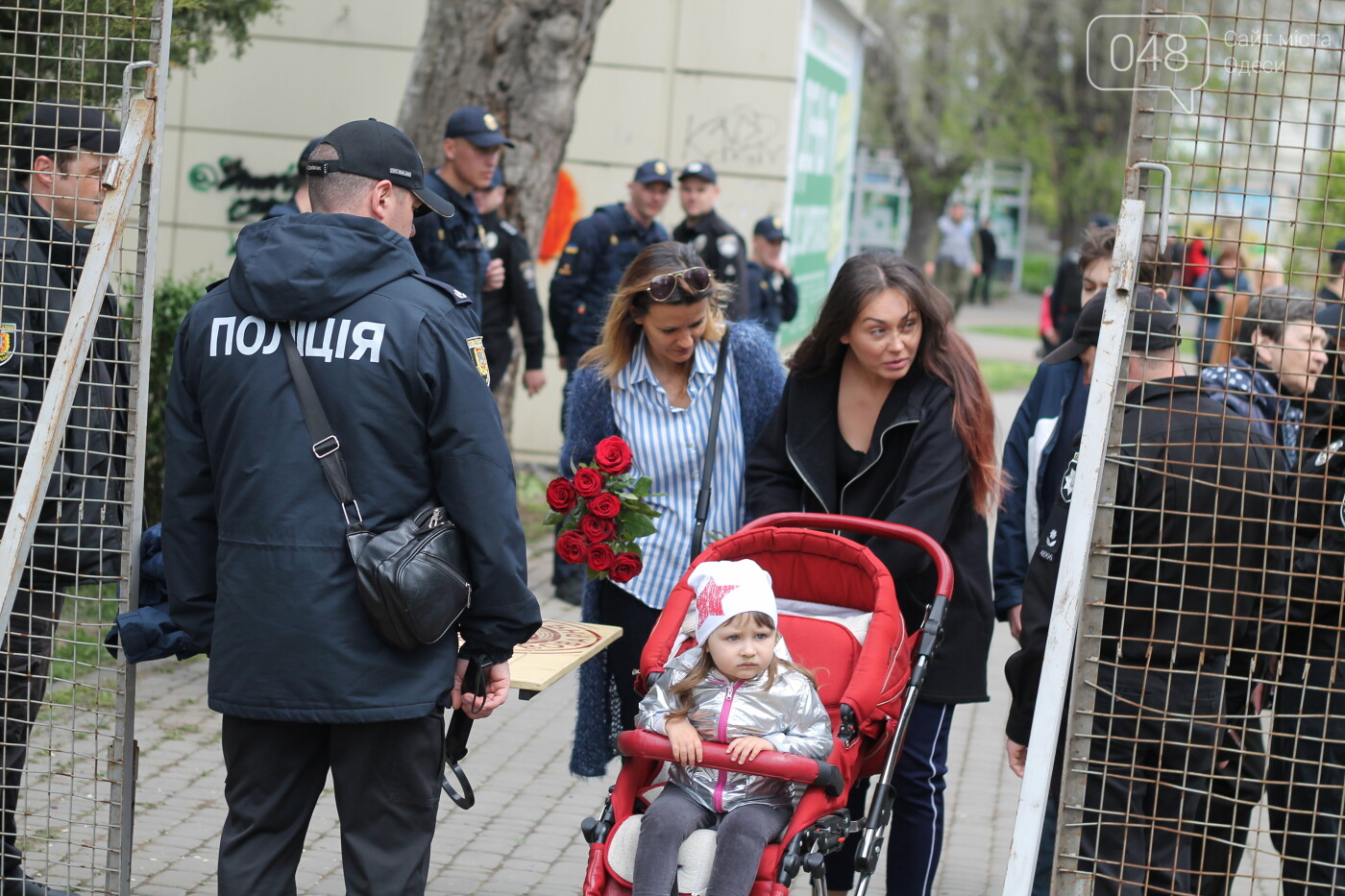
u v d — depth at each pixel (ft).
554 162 29.78
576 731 14.12
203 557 10.45
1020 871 9.70
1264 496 10.25
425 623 9.80
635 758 10.92
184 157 38.47
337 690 9.84
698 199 29.76
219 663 10.05
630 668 13.73
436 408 10.00
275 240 10.03
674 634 11.39
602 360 13.76
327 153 10.37
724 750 10.27
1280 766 12.41
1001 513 14.29
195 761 17.93
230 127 38.32
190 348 10.30
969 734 21.45
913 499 12.35
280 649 9.84
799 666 11.00
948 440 12.52
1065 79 100.73
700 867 10.13
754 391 13.80
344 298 9.91
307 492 9.84
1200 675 11.04
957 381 12.59
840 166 53.98
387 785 10.25
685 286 12.75
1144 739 10.98
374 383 9.86
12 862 12.38
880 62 95.71
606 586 13.83
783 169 38.96
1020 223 142.82
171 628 10.98
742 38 38.47
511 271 27.17
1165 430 10.81
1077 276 37.83
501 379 27.96
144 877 14.23
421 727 10.26
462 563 10.19
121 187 10.86
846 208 58.23
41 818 15.15
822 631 11.84
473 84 29.07
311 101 38.14
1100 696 11.21
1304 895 12.32
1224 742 12.25
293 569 9.80
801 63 39.24
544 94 29.25
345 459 9.88
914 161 104.32
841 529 12.41
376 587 9.68
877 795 11.00
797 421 13.21
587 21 29.27
